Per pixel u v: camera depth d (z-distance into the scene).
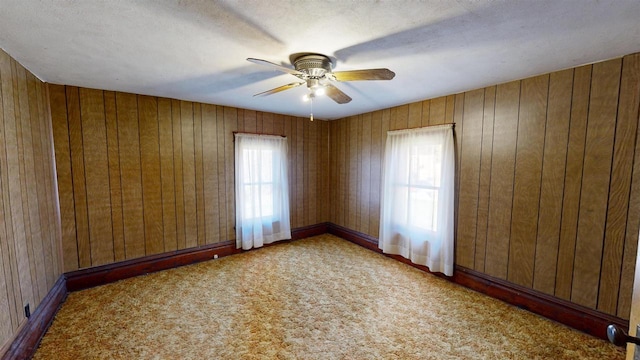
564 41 1.83
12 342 1.81
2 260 1.75
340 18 1.56
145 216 3.45
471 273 3.11
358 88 2.98
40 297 2.32
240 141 4.12
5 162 1.86
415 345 2.17
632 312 0.83
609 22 1.57
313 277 3.41
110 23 1.60
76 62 2.23
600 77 2.17
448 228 3.23
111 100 3.16
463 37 1.78
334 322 2.47
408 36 1.77
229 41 1.85
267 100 3.62
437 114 3.38
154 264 3.52
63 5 1.40
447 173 3.22
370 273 3.54
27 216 2.16
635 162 2.04
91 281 3.10
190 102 3.71
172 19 1.56
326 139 5.26
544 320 2.50
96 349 2.10
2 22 1.56
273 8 1.45
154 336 2.25
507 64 2.26
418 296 2.95
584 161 2.28
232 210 4.17
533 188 2.58
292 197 4.88
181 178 3.70
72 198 2.98
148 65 2.31
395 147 3.87
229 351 2.09
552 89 2.43
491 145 2.88
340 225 5.10
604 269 2.20
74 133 2.97
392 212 3.95
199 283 3.23
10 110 1.99
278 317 2.54
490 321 2.49
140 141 3.37
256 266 3.75
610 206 2.16
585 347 2.14
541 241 2.55
